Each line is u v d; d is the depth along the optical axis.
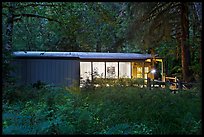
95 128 7.93
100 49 30.08
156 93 9.91
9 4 15.17
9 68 11.30
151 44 16.73
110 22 19.20
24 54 18.11
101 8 18.14
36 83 16.75
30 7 17.59
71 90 13.83
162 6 15.20
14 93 11.82
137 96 10.12
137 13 15.40
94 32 26.14
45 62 18.17
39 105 10.27
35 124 7.51
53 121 7.23
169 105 8.43
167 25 16.22
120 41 23.56
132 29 15.84
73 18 17.97
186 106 8.05
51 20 18.05
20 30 23.75
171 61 24.45
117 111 8.87
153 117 7.98
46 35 28.58
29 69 17.92
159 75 25.53
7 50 11.45
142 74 24.81
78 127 7.61
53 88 14.75
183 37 16.94
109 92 11.70
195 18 15.55
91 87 15.22
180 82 15.68
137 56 23.86
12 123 7.43
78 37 22.33
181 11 15.98
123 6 18.50
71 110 9.01
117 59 23.36
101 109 9.22
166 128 7.33
